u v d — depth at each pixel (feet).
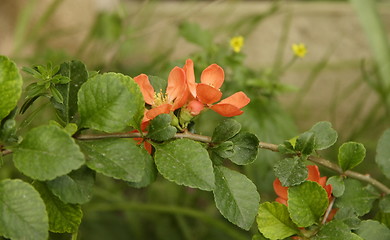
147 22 4.13
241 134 1.69
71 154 1.51
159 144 1.65
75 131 1.60
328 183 1.77
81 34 4.01
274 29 4.20
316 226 1.73
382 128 3.61
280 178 1.70
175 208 2.74
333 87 4.05
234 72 2.64
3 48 3.87
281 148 1.73
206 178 1.60
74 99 1.67
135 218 3.14
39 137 1.53
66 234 1.70
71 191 1.58
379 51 3.18
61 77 1.67
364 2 3.22
